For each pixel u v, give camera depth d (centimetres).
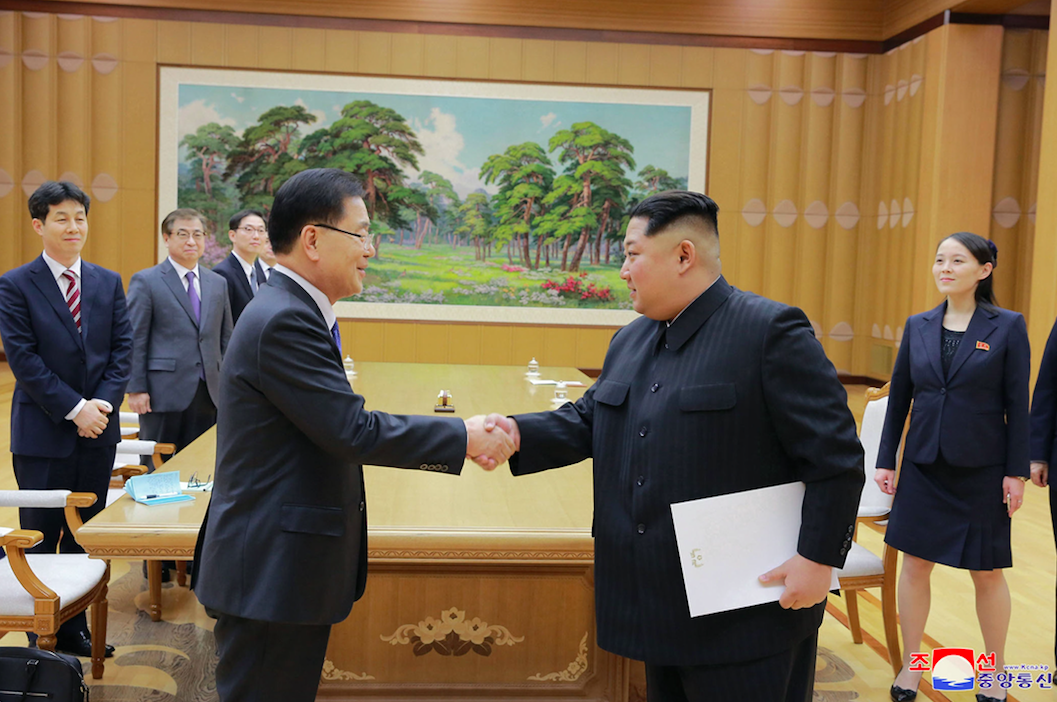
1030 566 410
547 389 464
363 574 183
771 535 149
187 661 288
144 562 381
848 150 977
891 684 284
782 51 967
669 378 158
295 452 164
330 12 930
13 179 909
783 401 147
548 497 258
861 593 375
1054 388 284
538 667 256
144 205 926
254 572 161
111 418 304
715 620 151
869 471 308
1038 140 881
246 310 167
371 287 963
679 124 969
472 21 943
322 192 168
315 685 174
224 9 919
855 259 988
